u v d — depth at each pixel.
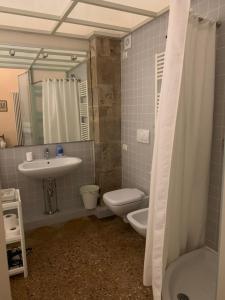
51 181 2.72
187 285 1.60
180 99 1.38
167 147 1.32
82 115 2.85
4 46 2.35
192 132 1.59
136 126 2.65
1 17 2.07
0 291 0.68
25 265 1.83
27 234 2.52
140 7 1.98
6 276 0.68
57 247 2.27
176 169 1.48
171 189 1.45
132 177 2.83
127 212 2.39
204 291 1.55
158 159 1.38
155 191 1.45
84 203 2.89
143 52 2.40
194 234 1.83
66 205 2.94
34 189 2.71
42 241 2.38
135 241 2.35
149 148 2.47
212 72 1.58
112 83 2.80
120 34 2.65
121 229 2.60
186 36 1.31
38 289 1.73
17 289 1.73
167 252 1.57
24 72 2.49
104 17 2.17
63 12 1.97
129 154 2.85
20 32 2.39
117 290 1.70
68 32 2.55
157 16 2.12
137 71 2.53
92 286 1.75
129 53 2.63
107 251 2.19
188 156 1.61
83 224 2.73
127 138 2.86
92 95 2.85
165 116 1.31
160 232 1.40
